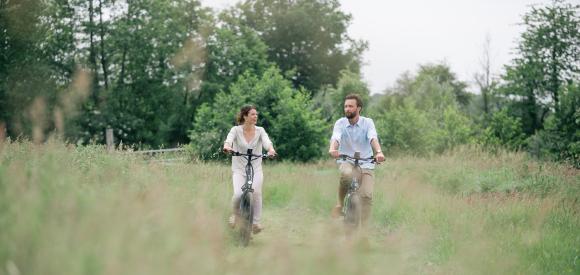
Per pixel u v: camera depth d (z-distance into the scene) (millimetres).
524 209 19156
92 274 5547
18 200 6848
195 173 22109
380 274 7512
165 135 84750
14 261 5688
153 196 8594
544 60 89250
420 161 36969
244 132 16219
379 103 94438
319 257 6250
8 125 57062
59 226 6312
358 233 13672
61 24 74312
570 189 25109
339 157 15766
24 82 64375
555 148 61781
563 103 69562
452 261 12398
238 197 15195
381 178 29703
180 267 5980
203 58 84438
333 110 74250
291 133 53906
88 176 12523
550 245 14359
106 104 76875
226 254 8586
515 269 12078
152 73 82875
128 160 19906
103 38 78000
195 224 7195
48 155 9578
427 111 80625
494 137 74500
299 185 26828
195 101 87375
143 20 79438
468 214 18406
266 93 55281
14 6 63594
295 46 104625
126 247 5922
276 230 18047
